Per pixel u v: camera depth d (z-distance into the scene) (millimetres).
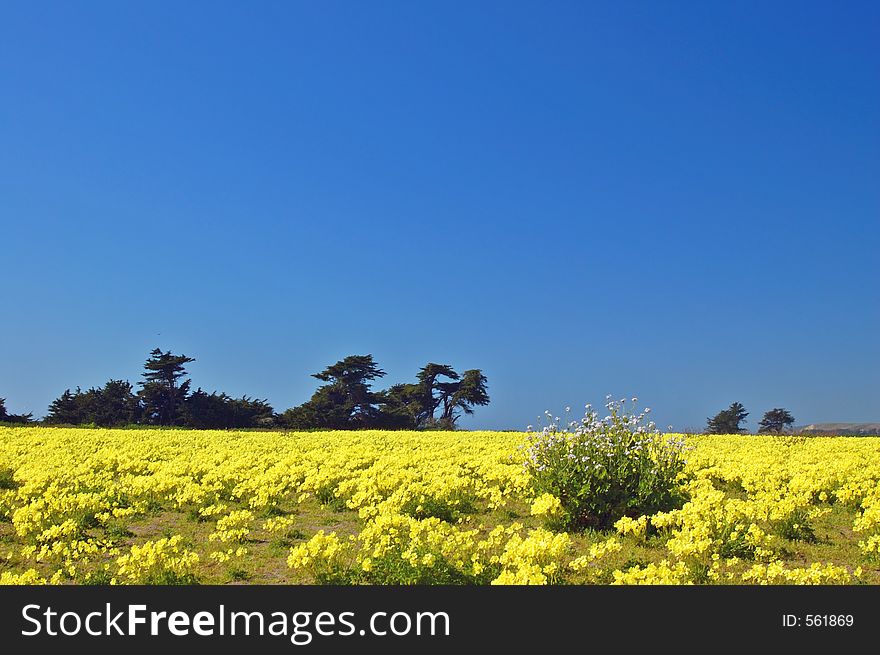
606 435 12219
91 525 12500
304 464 19328
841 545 10312
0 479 17578
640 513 11469
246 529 11109
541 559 8266
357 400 72250
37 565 9992
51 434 35156
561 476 11758
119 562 8922
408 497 12797
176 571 9016
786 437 31297
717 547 9484
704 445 26500
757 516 10578
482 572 8516
